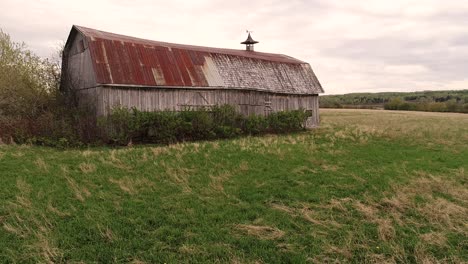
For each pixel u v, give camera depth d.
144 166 13.38
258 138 21.88
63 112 20.64
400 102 83.25
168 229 7.78
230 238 7.41
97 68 20.02
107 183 11.15
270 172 12.76
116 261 6.49
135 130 19.92
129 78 20.86
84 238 7.34
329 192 10.48
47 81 24.12
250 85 26.06
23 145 16.95
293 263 6.50
